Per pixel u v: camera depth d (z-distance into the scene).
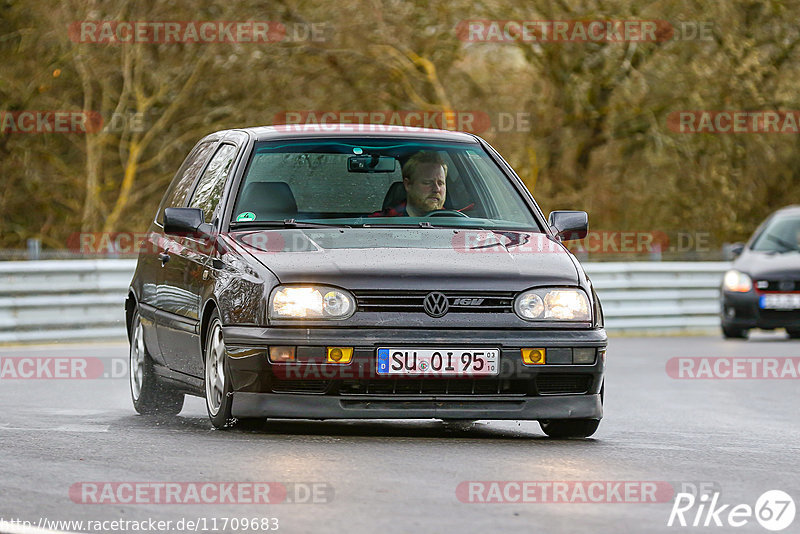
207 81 96.56
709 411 37.19
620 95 107.44
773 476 23.62
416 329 26.78
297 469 22.75
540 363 27.06
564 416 27.38
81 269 60.75
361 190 30.98
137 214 99.44
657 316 76.94
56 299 59.72
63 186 100.94
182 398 33.47
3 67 94.38
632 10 104.56
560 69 106.31
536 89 108.88
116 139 99.50
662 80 107.25
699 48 106.31
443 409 26.80
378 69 101.50
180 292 30.78
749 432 31.81
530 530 18.30
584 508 19.98
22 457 23.97
